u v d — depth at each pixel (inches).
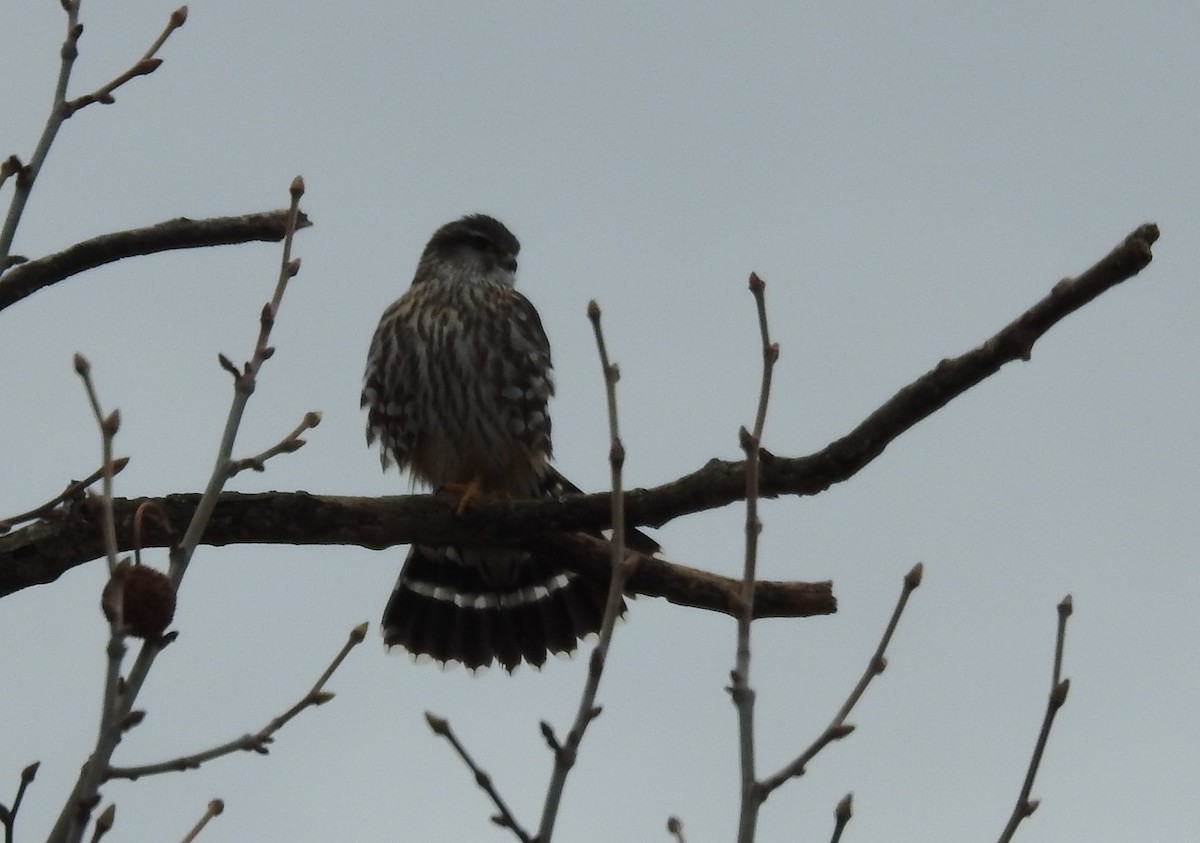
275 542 426.3
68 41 287.6
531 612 518.9
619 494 234.7
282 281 257.4
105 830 208.5
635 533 433.7
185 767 218.7
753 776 218.2
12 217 271.9
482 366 543.5
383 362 554.9
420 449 555.2
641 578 421.4
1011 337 350.6
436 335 545.3
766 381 246.7
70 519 400.8
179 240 421.4
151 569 216.7
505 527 430.3
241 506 418.3
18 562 397.7
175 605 217.3
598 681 217.8
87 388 224.7
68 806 206.4
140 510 223.9
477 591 521.7
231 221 426.0
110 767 211.6
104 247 413.4
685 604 424.5
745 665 225.5
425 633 516.7
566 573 520.4
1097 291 341.7
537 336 559.8
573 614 517.3
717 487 392.2
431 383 545.0
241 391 247.3
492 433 546.3
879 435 369.1
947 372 359.3
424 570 523.2
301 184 268.2
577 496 422.9
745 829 213.6
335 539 429.7
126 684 211.6
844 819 221.9
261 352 251.1
